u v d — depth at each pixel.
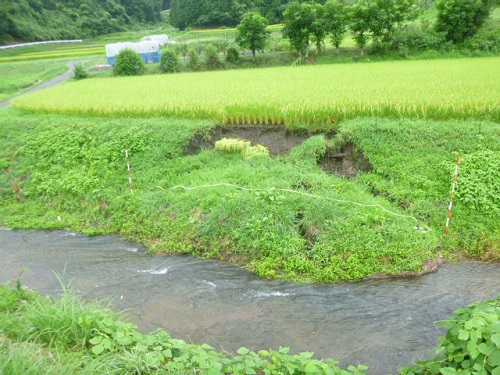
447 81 17.53
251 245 9.23
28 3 80.19
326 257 8.76
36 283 8.57
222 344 6.50
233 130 14.70
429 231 9.38
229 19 75.75
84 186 12.49
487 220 9.50
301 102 14.52
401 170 11.12
